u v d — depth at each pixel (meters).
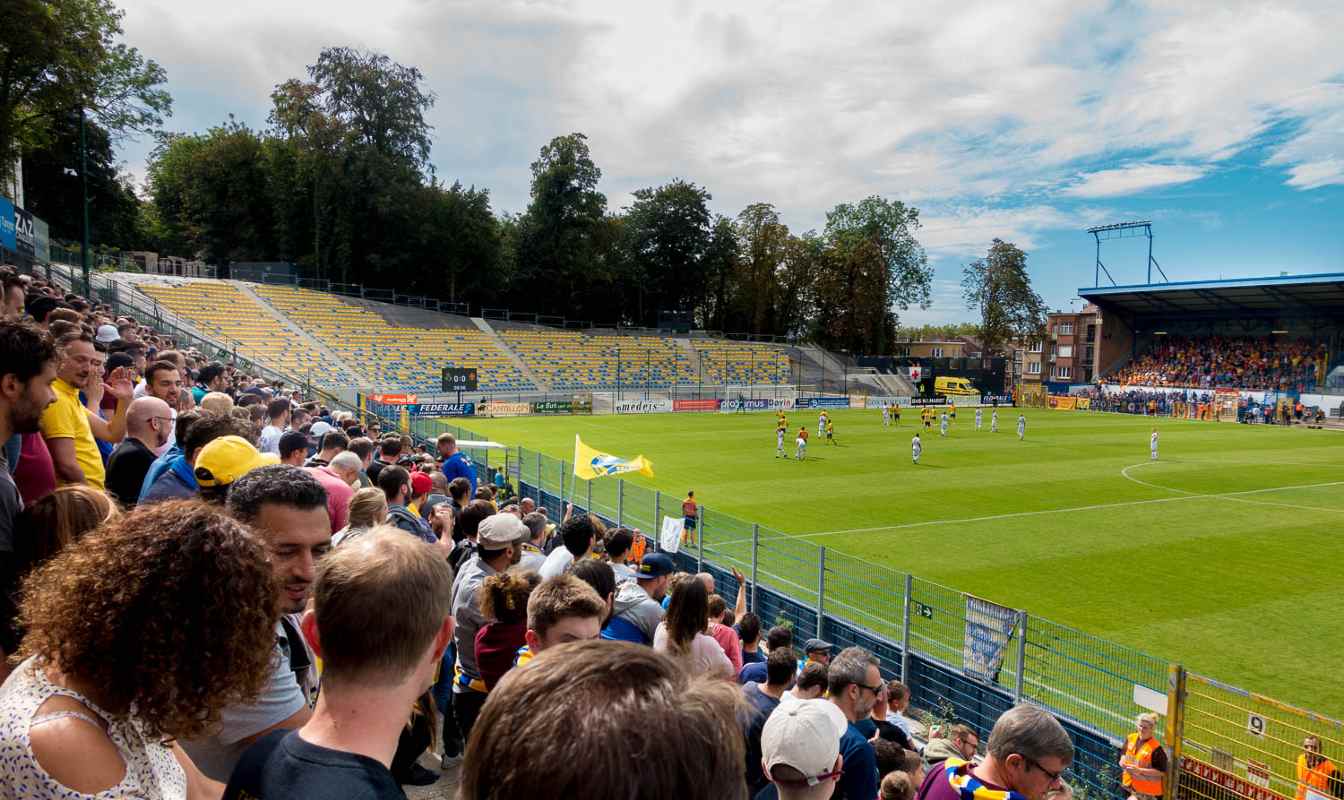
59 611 2.19
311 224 78.12
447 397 67.56
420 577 2.21
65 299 17.78
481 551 6.38
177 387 8.46
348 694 2.11
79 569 2.25
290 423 14.09
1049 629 12.44
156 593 2.16
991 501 30.19
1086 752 10.91
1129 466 40.09
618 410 68.75
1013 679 12.68
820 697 5.69
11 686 2.29
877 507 28.80
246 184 76.50
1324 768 8.72
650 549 20.23
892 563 21.38
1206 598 18.72
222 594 2.24
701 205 98.75
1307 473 38.31
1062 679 12.23
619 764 1.21
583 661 1.44
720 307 104.69
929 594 15.26
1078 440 52.44
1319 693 13.80
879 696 7.12
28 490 5.38
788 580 17.02
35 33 32.47
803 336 105.88
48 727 2.13
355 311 73.06
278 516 3.33
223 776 3.11
